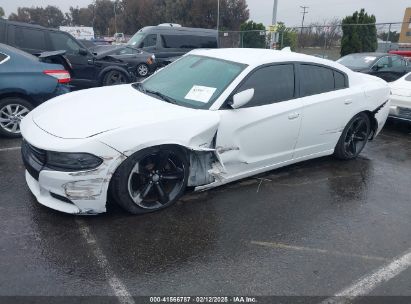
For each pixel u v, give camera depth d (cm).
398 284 281
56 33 887
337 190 441
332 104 469
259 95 406
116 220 345
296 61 445
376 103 527
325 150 496
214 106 375
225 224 351
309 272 290
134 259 294
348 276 288
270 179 460
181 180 370
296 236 339
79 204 320
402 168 529
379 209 400
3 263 279
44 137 322
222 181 400
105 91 430
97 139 310
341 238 339
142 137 327
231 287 269
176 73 447
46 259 287
